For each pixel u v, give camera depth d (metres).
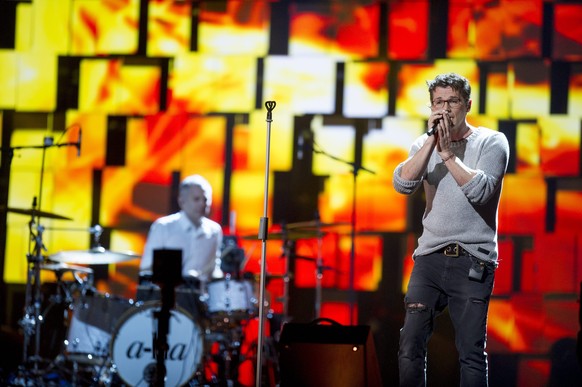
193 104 12.41
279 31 12.33
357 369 7.39
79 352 10.38
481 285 6.83
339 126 12.18
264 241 7.55
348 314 12.02
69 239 12.41
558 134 11.84
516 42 11.93
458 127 7.02
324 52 12.24
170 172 12.40
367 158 12.13
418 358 6.86
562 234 11.76
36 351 11.27
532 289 11.74
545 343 11.66
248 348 12.02
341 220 12.11
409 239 12.01
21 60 12.56
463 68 12.00
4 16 12.57
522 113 11.89
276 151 12.27
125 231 12.39
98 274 12.37
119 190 12.44
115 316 10.43
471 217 6.89
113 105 12.48
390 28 12.15
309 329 7.72
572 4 11.87
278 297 11.55
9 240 12.39
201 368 10.78
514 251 11.80
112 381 11.19
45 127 12.52
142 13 12.50
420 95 12.07
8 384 10.73
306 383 7.42
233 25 12.38
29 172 12.45
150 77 12.48
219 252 11.38
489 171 6.86
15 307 12.30
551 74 11.88
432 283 6.97
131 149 12.45
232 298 10.58
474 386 6.73
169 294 8.67
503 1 11.96
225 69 12.38
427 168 7.09
